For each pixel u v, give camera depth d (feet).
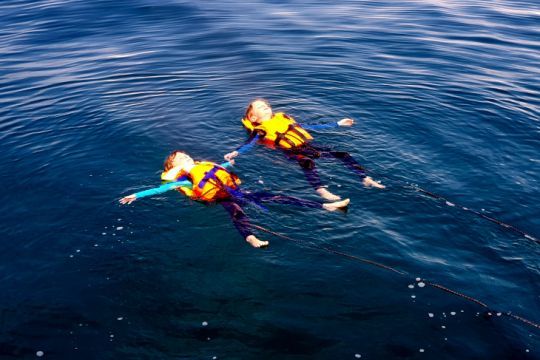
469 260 15.76
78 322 13.76
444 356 12.35
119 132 25.84
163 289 14.80
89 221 18.33
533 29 49.70
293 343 12.76
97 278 15.40
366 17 55.06
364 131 25.34
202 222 18.07
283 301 14.15
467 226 17.43
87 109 29.30
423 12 57.72
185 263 15.89
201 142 24.99
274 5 62.08
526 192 19.45
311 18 54.65
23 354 12.78
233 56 40.63
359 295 14.34
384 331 13.11
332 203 18.47
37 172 21.91
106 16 56.44
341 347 12.63
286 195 19.85
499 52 41.29
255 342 12.82
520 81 33.63
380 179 20.65
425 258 15.87
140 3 63.05
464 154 22.56
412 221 17.76
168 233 17.46
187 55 41.34
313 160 22.15
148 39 46.60
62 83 34.37
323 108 28.86
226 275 15.26
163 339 13.07
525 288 14.56
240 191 19.61
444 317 13.53
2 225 18.22
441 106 28.66
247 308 13.93
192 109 29.27
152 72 36.73
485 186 19.92
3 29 50.90
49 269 15.89
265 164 22.36
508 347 12.59
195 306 14.08
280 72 36.09
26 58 40.91
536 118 26.68
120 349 12.84
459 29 49.55
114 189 20.52
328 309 13.84
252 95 31.50
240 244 16.74
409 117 27.02
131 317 13.85
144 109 29.19
